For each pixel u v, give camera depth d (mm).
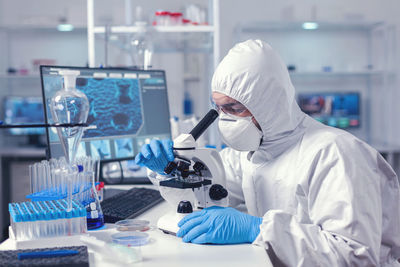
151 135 1929
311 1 4879
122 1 4688
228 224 1126
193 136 1279
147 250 1066
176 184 1202
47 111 1458
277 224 1130
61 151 1477
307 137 1396
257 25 4625
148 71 1941
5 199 4207
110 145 1741
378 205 1208
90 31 2139
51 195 1150
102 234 1177
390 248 1374
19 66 4715
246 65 1317
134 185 1898
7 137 4812
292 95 1434
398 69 4867
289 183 1373
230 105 1380
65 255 948
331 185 1205
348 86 4984
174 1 4594
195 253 1041
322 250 1105
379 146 4406
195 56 4645
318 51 4922
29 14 4848
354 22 4402
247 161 1576
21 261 906
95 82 1709
